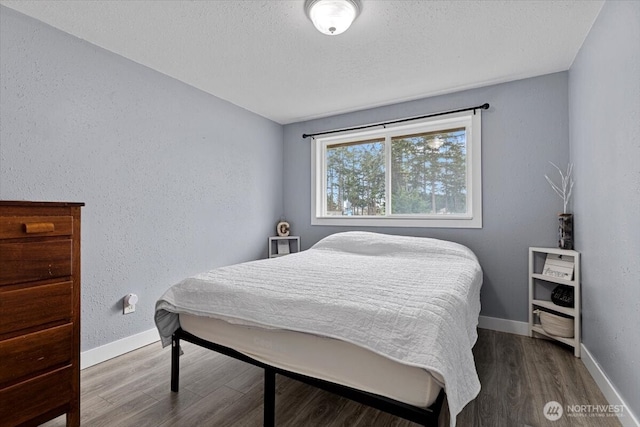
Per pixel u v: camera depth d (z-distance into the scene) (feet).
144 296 7.89
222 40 6.72
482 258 9.16
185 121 8.91
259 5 5.56
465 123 9.73
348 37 6.60
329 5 5.34
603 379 5.62
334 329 4.00
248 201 11.13
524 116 8.61
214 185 9.83
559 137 8.19
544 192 8.37
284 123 12.64
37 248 4.39
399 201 10.79
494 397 5.54
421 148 10.43
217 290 5.24
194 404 5.36
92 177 6.87
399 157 10.80
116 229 7.32
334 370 4.10
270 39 6.67
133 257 7.66
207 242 9.59
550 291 8.30
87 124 6.77
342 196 11.94
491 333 8.67
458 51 7.18
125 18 5.95
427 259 7.88
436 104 9.82
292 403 5.43
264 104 10.62
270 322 4.49
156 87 8.14
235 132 10.60
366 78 8.60
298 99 10.15
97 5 5.56
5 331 4.09
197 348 7.71
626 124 4.72
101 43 6.85
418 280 5.38
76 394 4.75
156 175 8.16
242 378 6.25
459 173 9.84
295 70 8.13
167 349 7.70
